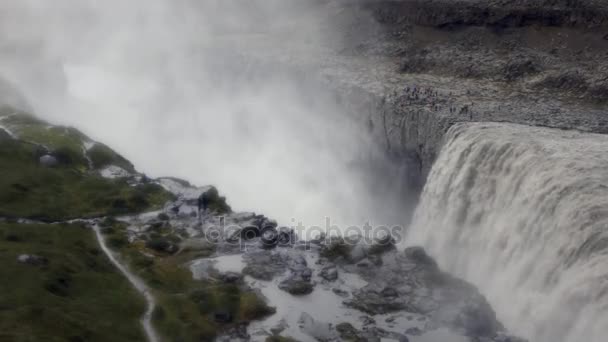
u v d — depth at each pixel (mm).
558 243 92688
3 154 145125
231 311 99000
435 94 166000
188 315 97250
